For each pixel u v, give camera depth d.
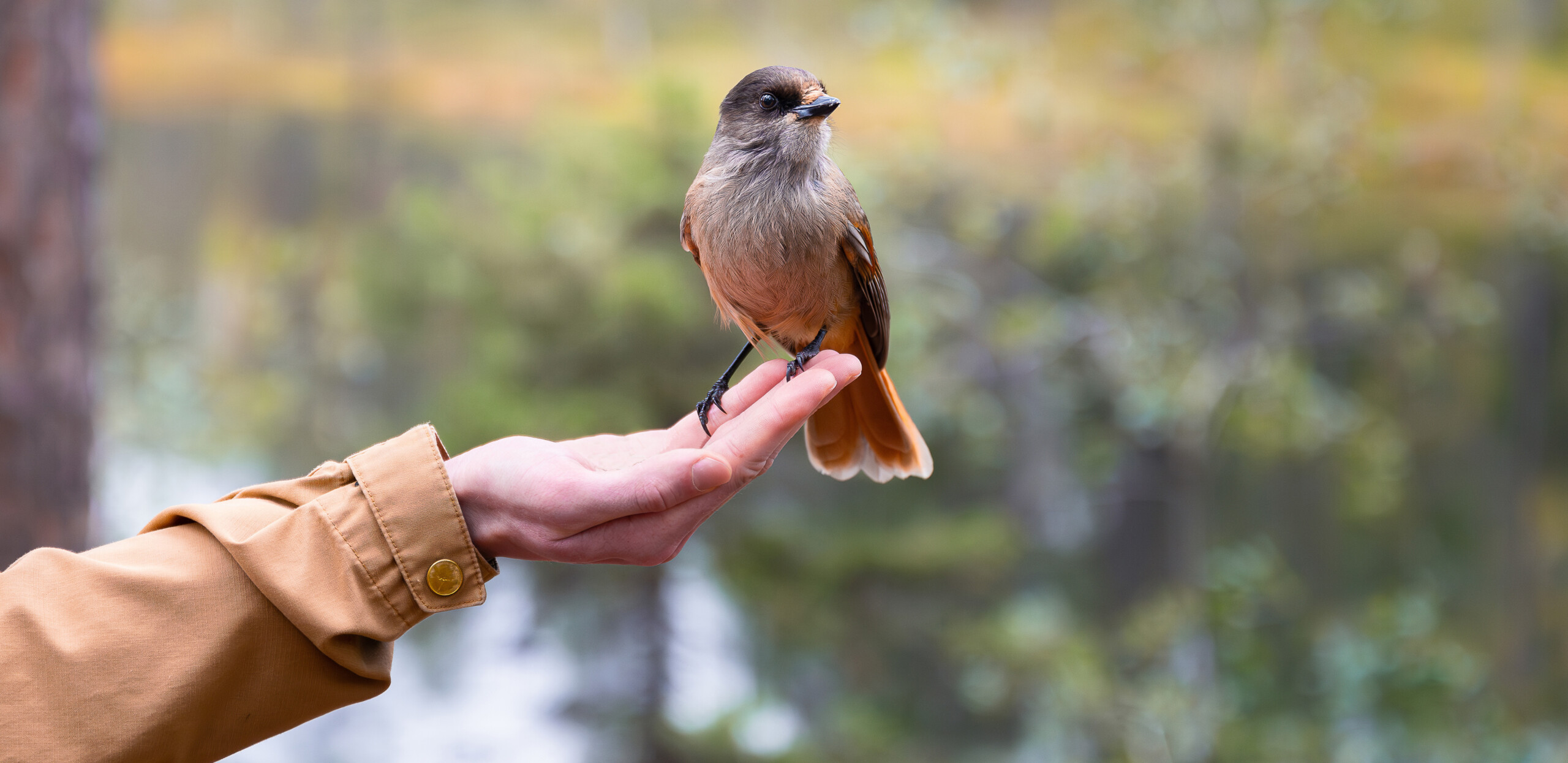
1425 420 12.68
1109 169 10.17
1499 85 10.84
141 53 13.34
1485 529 12.69
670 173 8.51
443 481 1.68
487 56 12.52
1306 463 12.29
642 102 8.95
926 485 10.21
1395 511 12.59
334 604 1.59
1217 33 10.34
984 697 10.05
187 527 1.70
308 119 13.06
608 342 8.29
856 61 11.23
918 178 10.25
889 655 10.27
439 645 10.72
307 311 12.18
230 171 13.23
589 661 9.61
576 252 8.38
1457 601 12.58
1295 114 10.52
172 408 11.84
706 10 12.05
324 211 12.90
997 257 11.38
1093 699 10.02
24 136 4.43
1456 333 12.23
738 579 9.16
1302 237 11.47
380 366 11.27
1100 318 11.00
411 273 9.00
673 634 9.37
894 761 9.81
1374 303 10.62
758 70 2.90
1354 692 10.38
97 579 1.58
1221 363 10.73
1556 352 12.18
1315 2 9.93
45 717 1.48
